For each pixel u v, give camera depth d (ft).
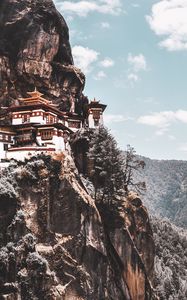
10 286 284.41
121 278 327.67
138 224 347.36
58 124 363.35
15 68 414.82
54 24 431.02
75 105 451.94
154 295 355.56
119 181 349.20
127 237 334.44
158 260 484.33
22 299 283.38
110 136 353.10
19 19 416.46
